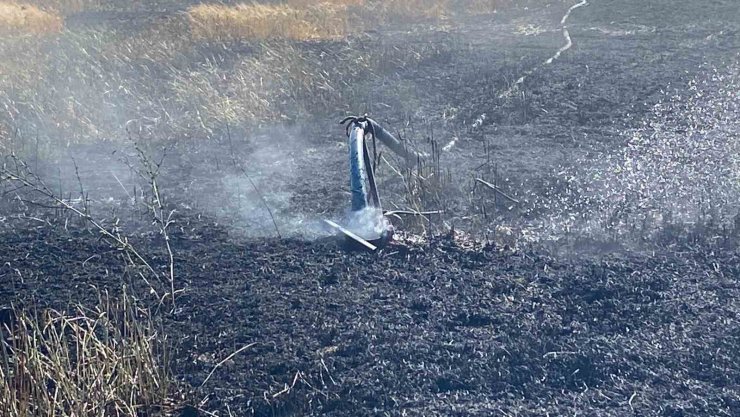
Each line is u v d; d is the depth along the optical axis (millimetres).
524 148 15266
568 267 9859
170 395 7516
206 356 8164
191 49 25453
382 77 21797
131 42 26047
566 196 12344
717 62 22906
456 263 10047
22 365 7164
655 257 10148
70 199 12852
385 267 9984
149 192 13273
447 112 17953
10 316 8914
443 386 7535
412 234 11055
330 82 20250
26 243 11094
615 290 9211
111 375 7387
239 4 35719
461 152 15094
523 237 10898
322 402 7352
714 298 9078
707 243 10523
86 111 17578
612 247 10477
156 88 20078
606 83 20484
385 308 8938
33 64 22500
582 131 16281
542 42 27141
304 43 27719
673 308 8828
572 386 7504
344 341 8289
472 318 8664
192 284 9703
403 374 7680
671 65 22625
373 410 7215
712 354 7922
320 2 36438
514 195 12438
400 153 12797
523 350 7980
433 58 24109
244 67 21828
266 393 7504
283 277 9789
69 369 7320
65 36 27719
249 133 16719
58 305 9242
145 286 9648
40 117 17234
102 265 10352
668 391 7383
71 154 15586
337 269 9945
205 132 16688
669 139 15414
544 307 8883
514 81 20703
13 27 31172
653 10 32719
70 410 6941
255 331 8547
